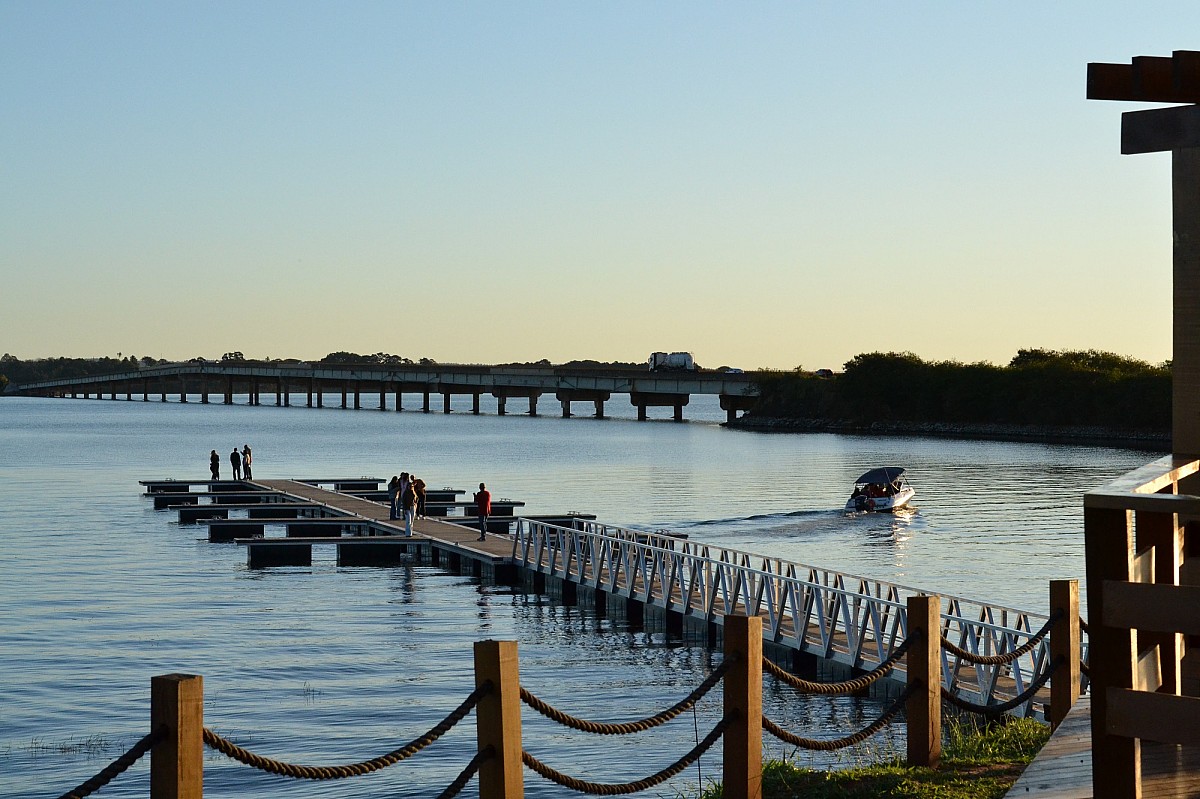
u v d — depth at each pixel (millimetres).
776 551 49094
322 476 92625
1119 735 5879
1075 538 53062
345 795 17828
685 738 21094
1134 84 7406
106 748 20594
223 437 156125
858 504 64000
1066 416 145250
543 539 43188
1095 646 5922
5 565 44719
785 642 26453
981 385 157375
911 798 10172
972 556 47344
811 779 11031
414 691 24812
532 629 32594
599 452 123062
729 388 196750
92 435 160125
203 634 31328
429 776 18812
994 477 87250
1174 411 9312
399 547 46531
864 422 171000
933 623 11469
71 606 35719
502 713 8102
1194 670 8602
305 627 32562
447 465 104125
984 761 11586
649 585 32938
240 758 6922
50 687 25125
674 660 28469
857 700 23719
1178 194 9219
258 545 45031
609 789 8875
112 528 57594
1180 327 9305
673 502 70938
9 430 176625
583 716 22875
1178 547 8258
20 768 19375
